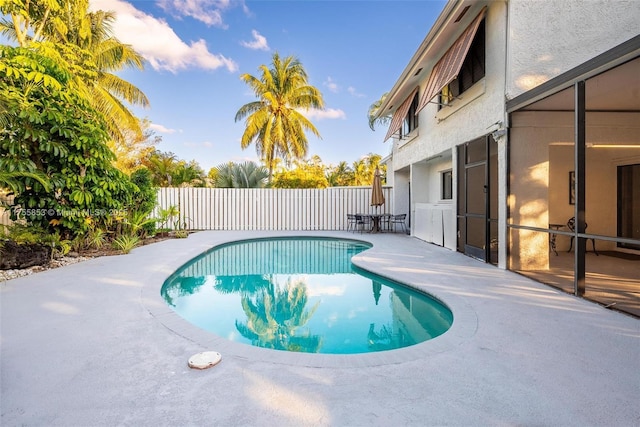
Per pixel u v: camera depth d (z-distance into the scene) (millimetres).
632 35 5984
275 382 3029
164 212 15305
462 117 9711
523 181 7562
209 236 15547
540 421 2471
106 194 9789
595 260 8750
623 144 8031
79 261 9047
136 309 5051
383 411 2598
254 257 12055
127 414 2572
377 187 17188
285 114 27797
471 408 2625
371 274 8031
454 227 10516
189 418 2521
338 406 2668
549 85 5891
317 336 5219
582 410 2594
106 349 3701
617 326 4273
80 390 2896
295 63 27984
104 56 18562
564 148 10297
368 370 3242
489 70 8109
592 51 6473
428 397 2777
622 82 5832
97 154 9461
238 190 19172
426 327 5590
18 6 10938
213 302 7062
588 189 10250
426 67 12062
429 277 7043
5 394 2822
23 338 3982
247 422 2473
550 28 6922
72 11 15930
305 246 14227
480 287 6191
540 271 7441
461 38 9219
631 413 2553
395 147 17719
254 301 7141
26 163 8102
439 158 13133
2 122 7320
